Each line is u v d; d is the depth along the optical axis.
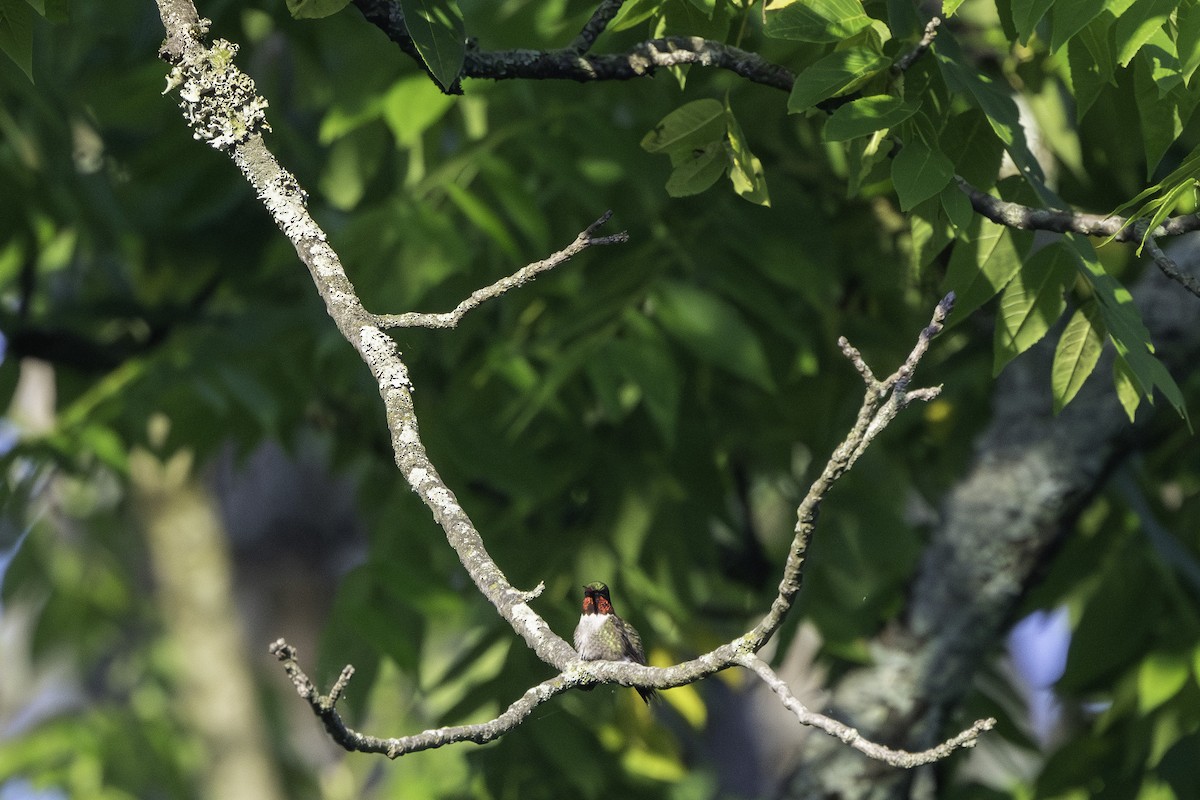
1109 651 10.36
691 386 10.58
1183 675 9.68
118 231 11.68
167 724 16.56
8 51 5.59
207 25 5.35
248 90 5.29
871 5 5.65
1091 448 9.48
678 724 12.93
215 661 16.09
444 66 5.37
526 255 10.34
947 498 9.92
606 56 5.71
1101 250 9.71
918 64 5.45
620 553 10.31
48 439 10.91
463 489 10.65
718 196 9.66
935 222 5.79
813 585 10.15
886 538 10.06
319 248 5.11
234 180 11.48
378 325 4.93
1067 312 9.38
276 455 17.75
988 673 11.58
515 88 9.49
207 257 12.52
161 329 12.28
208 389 10.52
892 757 3.56
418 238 9.09
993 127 5.28
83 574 17.69
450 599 9.48
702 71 9.27
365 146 9.85
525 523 10.94
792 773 9.99
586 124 9.20
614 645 5.99
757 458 11.76
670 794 10.95
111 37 11.44
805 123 9.91
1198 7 4.79
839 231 10.45
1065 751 10.48
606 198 10.17
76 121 11.37
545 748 10.04
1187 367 8.98
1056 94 8.95
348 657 9.55
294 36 10.08
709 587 11.95
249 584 17.62
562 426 10.48
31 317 12.72
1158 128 5.28
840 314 10.50
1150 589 10.34
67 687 21.72
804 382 10.70
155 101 10.65
